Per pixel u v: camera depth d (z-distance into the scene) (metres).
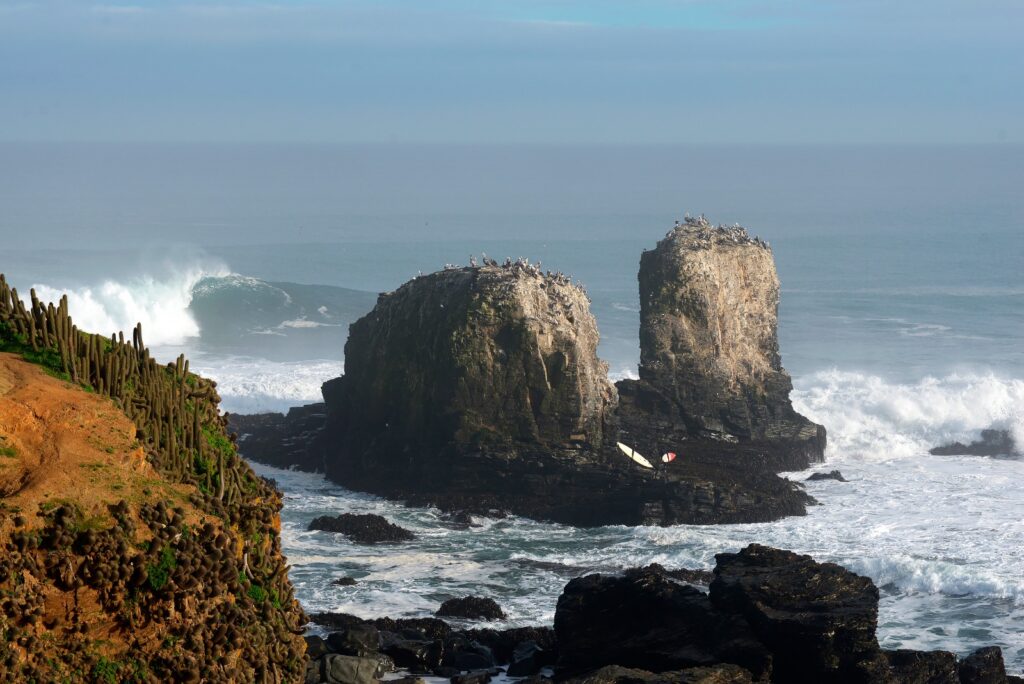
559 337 78.94
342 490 80.56
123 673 26.91
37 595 26.36
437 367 79.75
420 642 48.41
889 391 103.81
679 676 41.94
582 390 78.69
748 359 93.19
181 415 32.06
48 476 27.84
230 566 29.09
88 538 26.89
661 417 89.38
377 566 64.94
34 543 26.56
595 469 77.56
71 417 29.50
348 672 44.00
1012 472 88.25
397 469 80.50
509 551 68.50
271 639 30.17
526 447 78.19
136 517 28.08
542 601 59.66
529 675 47.44
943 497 80.75
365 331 84.31
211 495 30.77
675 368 89.81
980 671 46.53
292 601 32.91
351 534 70.19
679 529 72.62
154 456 30.09
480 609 56.84
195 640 27.86
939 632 56.84
